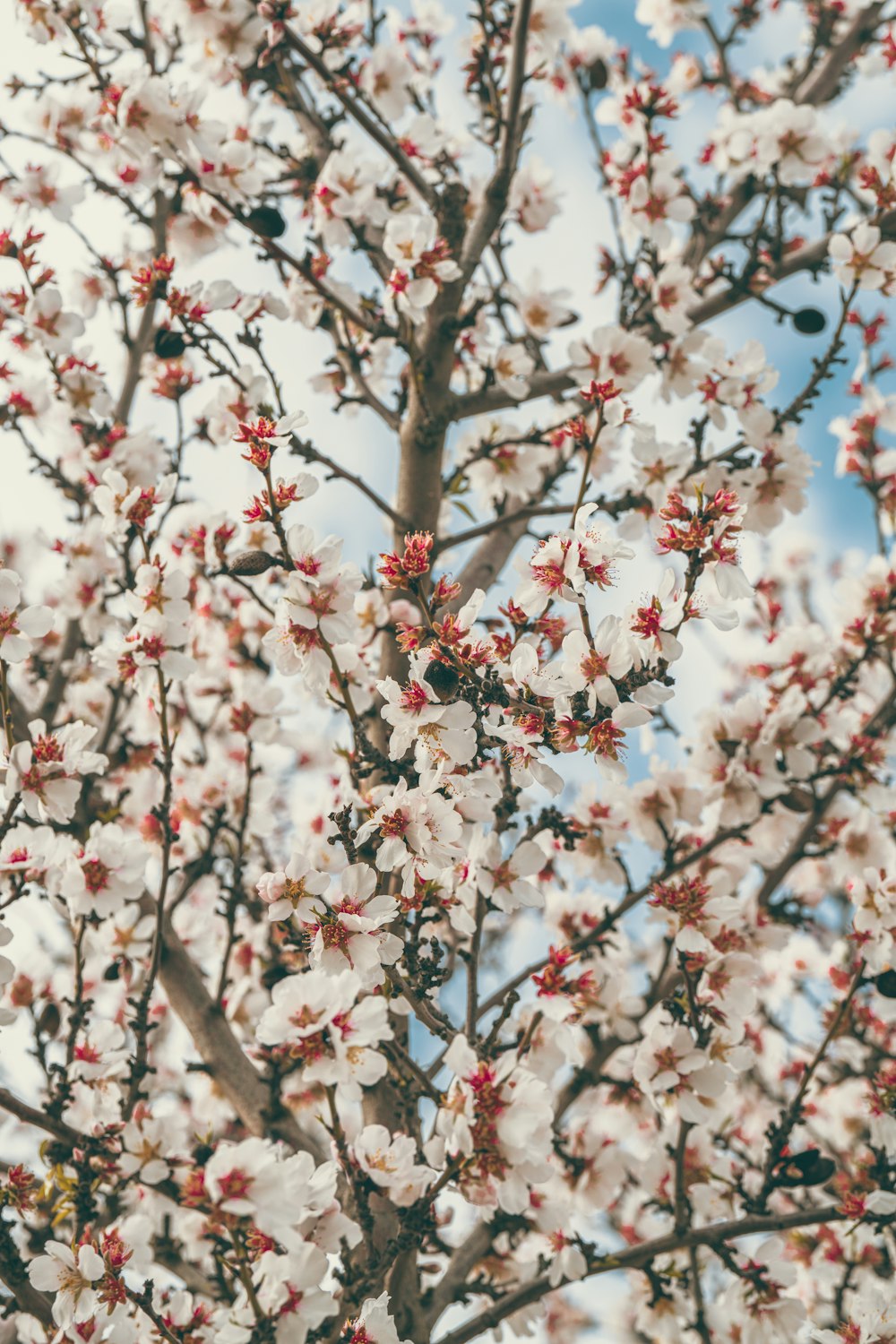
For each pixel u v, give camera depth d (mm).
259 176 4387
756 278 4879
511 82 4766
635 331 4949
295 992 2564
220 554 4367
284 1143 3951
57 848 3387
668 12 6672
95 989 4391
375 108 5078
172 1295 2867
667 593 2586
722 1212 4441
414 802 2682
